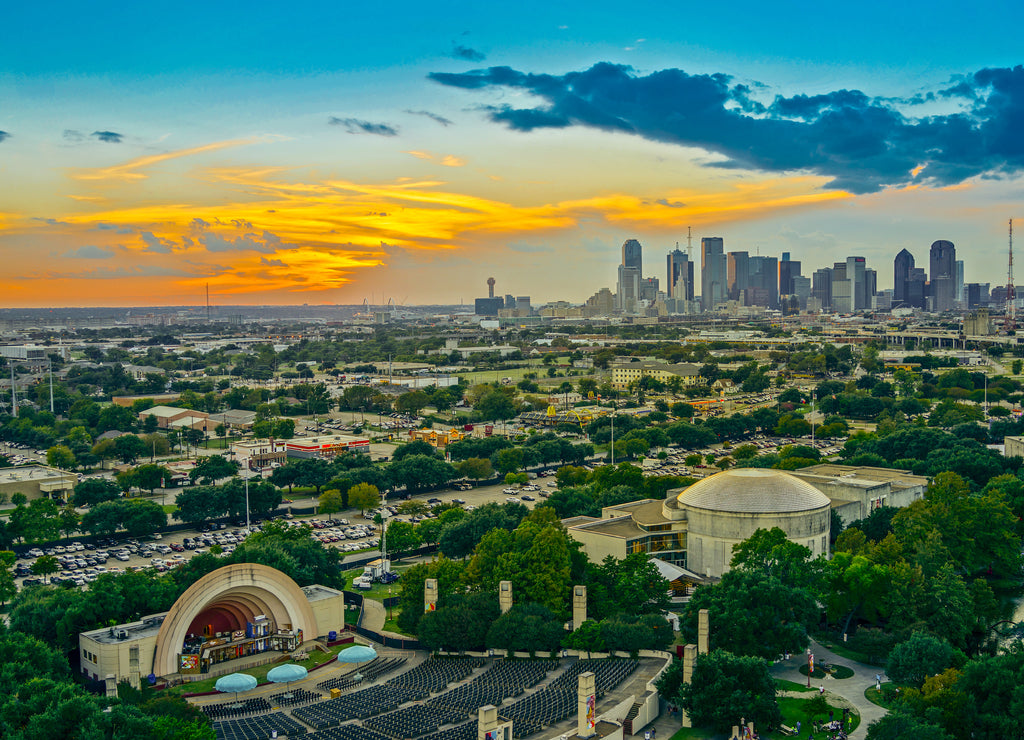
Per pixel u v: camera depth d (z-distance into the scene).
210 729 177.25
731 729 189.88
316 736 186.38
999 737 169.00
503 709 196.62
